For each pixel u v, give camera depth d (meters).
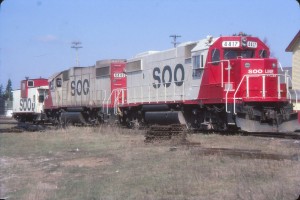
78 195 9.89
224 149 14.48
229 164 11.95
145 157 14.21
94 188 10.43
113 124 28.25
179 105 23.70
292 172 10.73
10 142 21.75
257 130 20.02
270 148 14.66
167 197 9.22
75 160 15.09
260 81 20.23
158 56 26.02
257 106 20.22
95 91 33.09
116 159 14.41
